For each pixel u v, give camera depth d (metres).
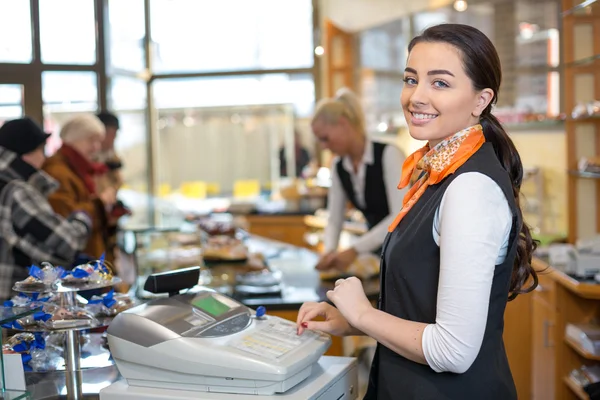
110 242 4.25
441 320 1.31
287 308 2.68
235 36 7.47
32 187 3.20
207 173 7.96
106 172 4.61
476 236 1.29
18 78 6.11
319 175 7.17
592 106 3.87
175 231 3.60
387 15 6.45
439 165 1.40
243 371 1.41
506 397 1.43
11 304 1.66
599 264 3.39
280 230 6.51
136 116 7.25
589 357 3.24
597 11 3.79
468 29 1.40
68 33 6.27
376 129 6.83
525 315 3.10
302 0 7.31
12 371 1.53
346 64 7.11
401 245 1.44
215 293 1.67
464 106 1.39
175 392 1.45
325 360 1.69
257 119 7.70
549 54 4.91
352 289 1.47
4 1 6.04
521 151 5.04
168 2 7.45
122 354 1.50
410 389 1.45
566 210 4.50
